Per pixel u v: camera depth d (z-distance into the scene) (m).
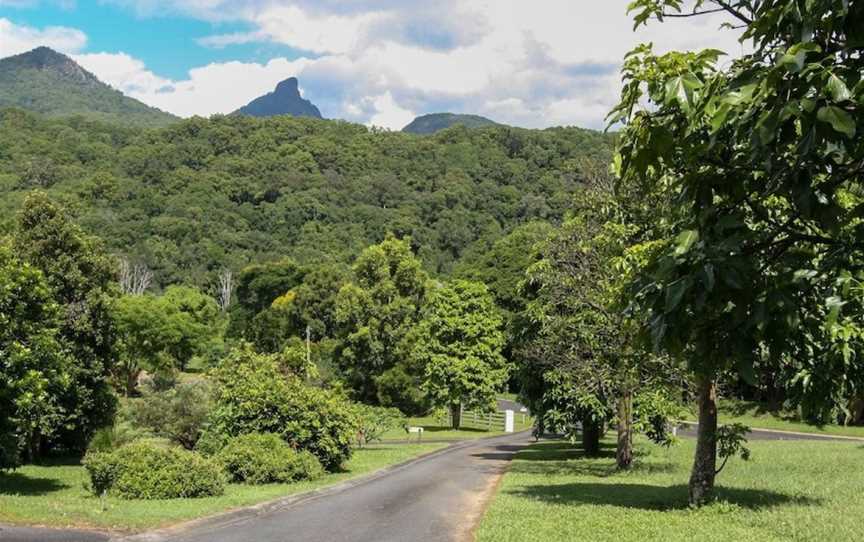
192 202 119.69
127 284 81.19
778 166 3.23
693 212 3.67
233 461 17.31
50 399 20.17
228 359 23.02
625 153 3.85
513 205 119.00
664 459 24.64
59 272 23.50
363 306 51.72
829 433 37.22
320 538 10.28
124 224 104.19
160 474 14.12
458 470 21.50
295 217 120.62
